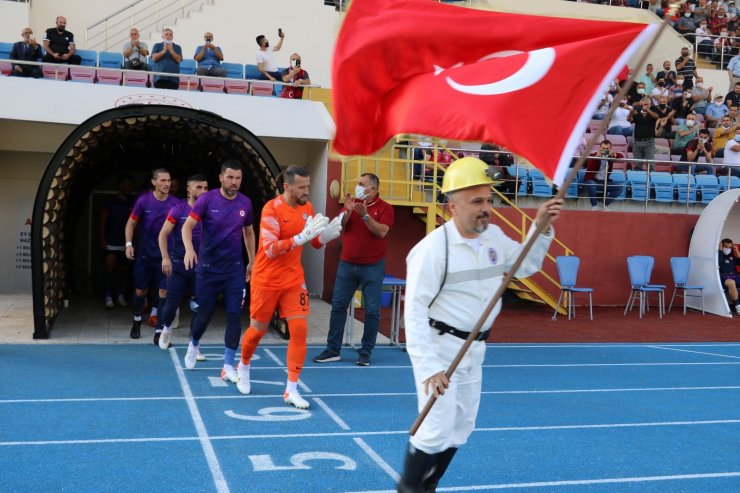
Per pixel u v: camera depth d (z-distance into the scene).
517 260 4.02
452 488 5.38
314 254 16.33
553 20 4.90
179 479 5.34
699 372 10.36
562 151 4.49
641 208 18.28
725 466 6.12
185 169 16.83
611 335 13.73
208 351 10.23
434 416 4.18
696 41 25.55
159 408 7.24
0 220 16.11
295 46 20.73
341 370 9.37
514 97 4.52
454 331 4.25
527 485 5.49
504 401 8.16
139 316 10.92
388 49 4.89
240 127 11.20
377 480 5.41
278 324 11.61
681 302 17.98
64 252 13.69
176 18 20.05
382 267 9.74
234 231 8.07
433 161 16.34
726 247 17.52
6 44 17.23
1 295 15.34
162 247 9.26
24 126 15.31
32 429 6.45
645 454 6.38
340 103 4.94
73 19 20.06
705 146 19.89
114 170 16.56
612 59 4.59
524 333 13.48
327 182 15.41
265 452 5.99
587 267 17.38
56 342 10.44
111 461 5.69
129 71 14.65
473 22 4.91
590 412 7.79
